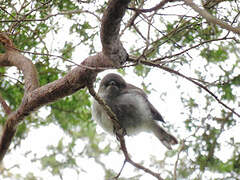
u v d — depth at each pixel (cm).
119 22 586
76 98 1278
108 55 655
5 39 948
